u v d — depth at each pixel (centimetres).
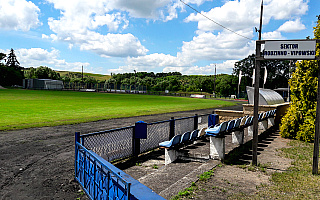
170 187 464
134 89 9356
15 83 10788
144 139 801
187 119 1052
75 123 1436
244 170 578
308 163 642
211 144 655
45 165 659
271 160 670
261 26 2056
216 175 537
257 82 614
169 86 10581
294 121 994
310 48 565
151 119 1695
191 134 730
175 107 2867
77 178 530
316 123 552
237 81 8938
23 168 629
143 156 778
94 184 413
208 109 2788
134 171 626
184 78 14912
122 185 304
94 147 602
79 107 2497
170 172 578
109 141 655
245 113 1350
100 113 1995
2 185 513
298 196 429
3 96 3988
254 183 493
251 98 1681
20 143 913
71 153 791
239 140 843
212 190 452
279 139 1000
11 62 12281
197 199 413
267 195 432
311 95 970
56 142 944
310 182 498
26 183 526
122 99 4275
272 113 1252
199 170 566
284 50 590
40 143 922
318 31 934
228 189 458
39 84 8675
